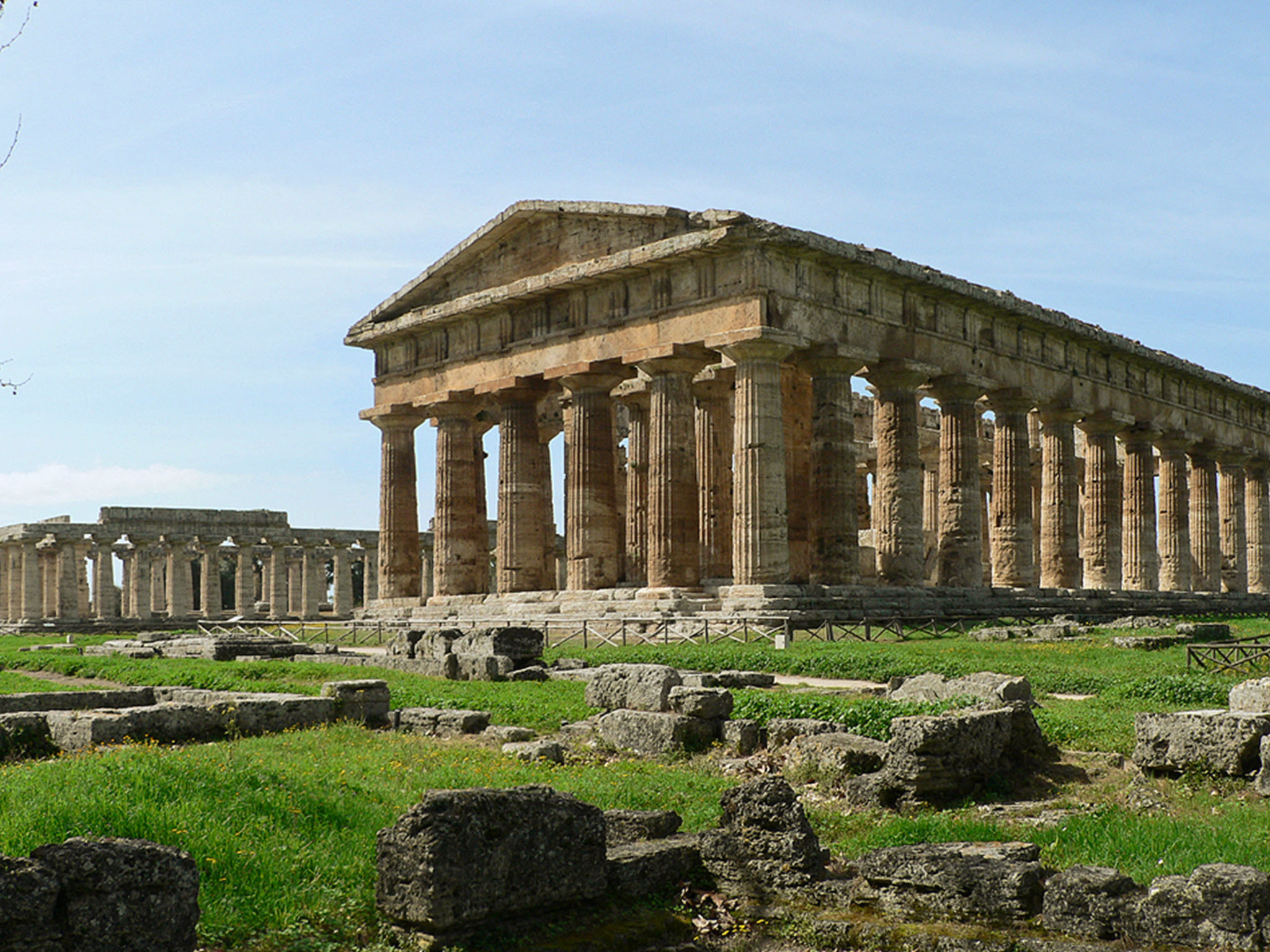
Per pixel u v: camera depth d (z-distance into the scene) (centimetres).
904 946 1269
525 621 5203
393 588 6291
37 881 1045
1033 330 5931
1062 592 5881
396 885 1247
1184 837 1482
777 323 4653
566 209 5294
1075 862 1453
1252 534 8150
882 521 5178
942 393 5503
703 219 4762
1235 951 1168
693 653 3675
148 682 3669
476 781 1875
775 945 1314
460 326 5950
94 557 10512
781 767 2036
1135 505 6938
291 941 1203
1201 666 2944
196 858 1304
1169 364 6894
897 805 1789
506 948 1239
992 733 1870
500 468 5728
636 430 6119
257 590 13100
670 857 1448
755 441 4631
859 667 3191
